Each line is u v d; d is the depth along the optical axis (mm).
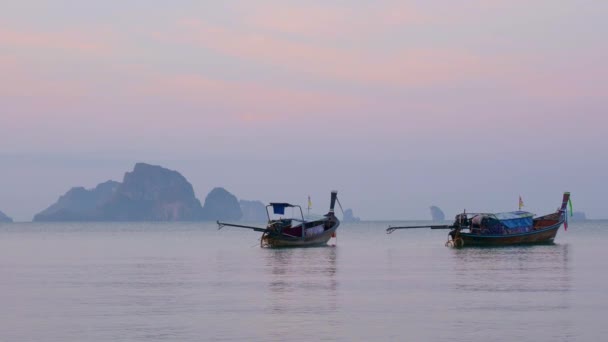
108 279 57875
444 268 66188
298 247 103750
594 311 39219
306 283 53812
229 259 81250
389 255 85938
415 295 46312
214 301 44125
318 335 33375
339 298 45125
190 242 135375
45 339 32938
